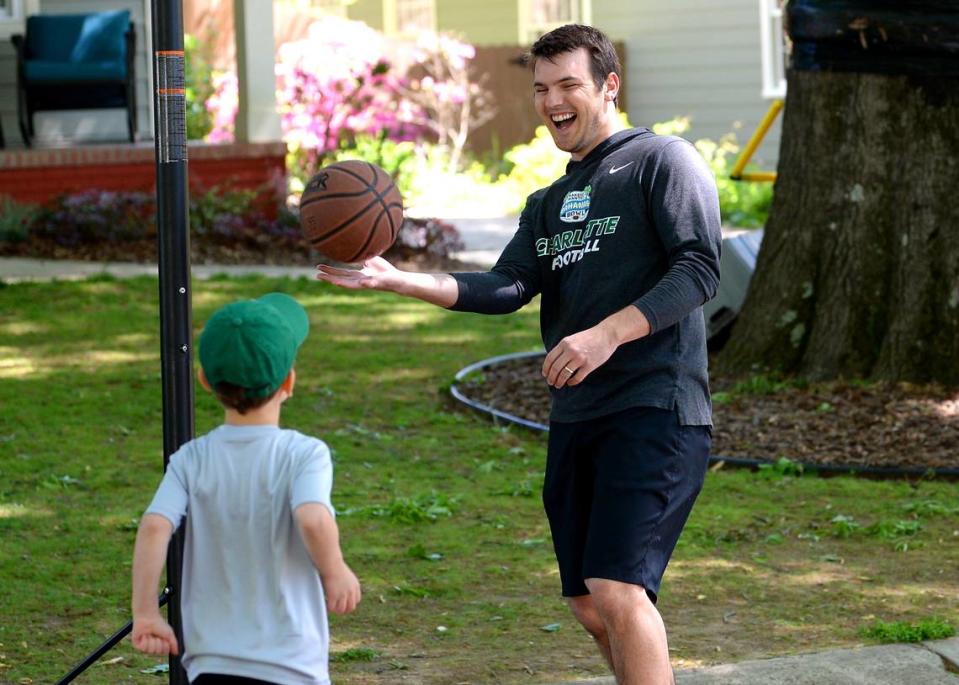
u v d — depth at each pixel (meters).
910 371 30.83
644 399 13.74
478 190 75.75
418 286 14.41
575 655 18.33
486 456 29.02
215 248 53.44
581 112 14.28
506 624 19.56
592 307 14.03
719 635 18.95
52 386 34.38
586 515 14.31
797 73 32.19
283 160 59.00
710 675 16.88
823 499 25.50
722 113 78.00
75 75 54.47
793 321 32.31
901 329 31.02
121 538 23.28
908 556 22.36
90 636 19.03
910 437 28.27
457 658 18.23
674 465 13.68
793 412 30.06
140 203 53.94
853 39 30.77
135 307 43.62
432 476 27.44
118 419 31.47
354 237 14.05
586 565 13.62
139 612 11.16
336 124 72.94
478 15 90.75
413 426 31.44
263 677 11.20
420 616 19.89
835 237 31.84
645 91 81.62
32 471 27.36
